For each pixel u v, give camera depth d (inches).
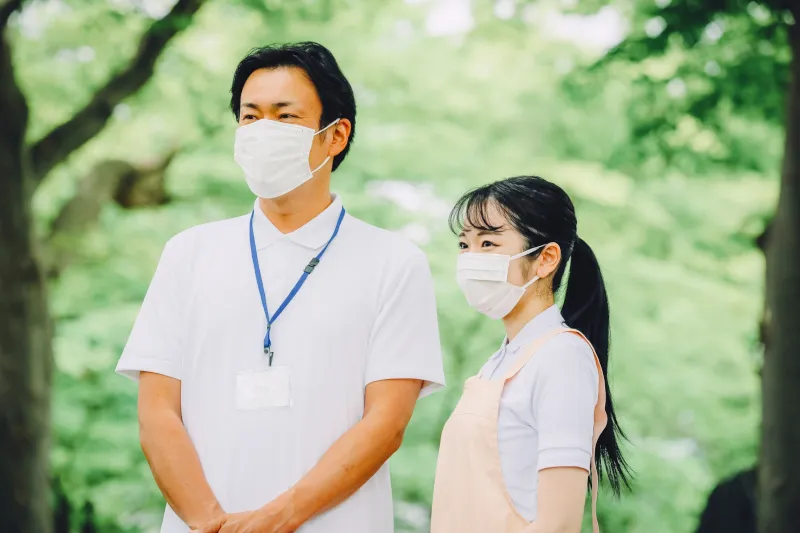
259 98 129.1
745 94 339.9
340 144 133.4
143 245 466.0
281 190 128.7
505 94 474.3
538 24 441.4
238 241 132.2
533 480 120.6
